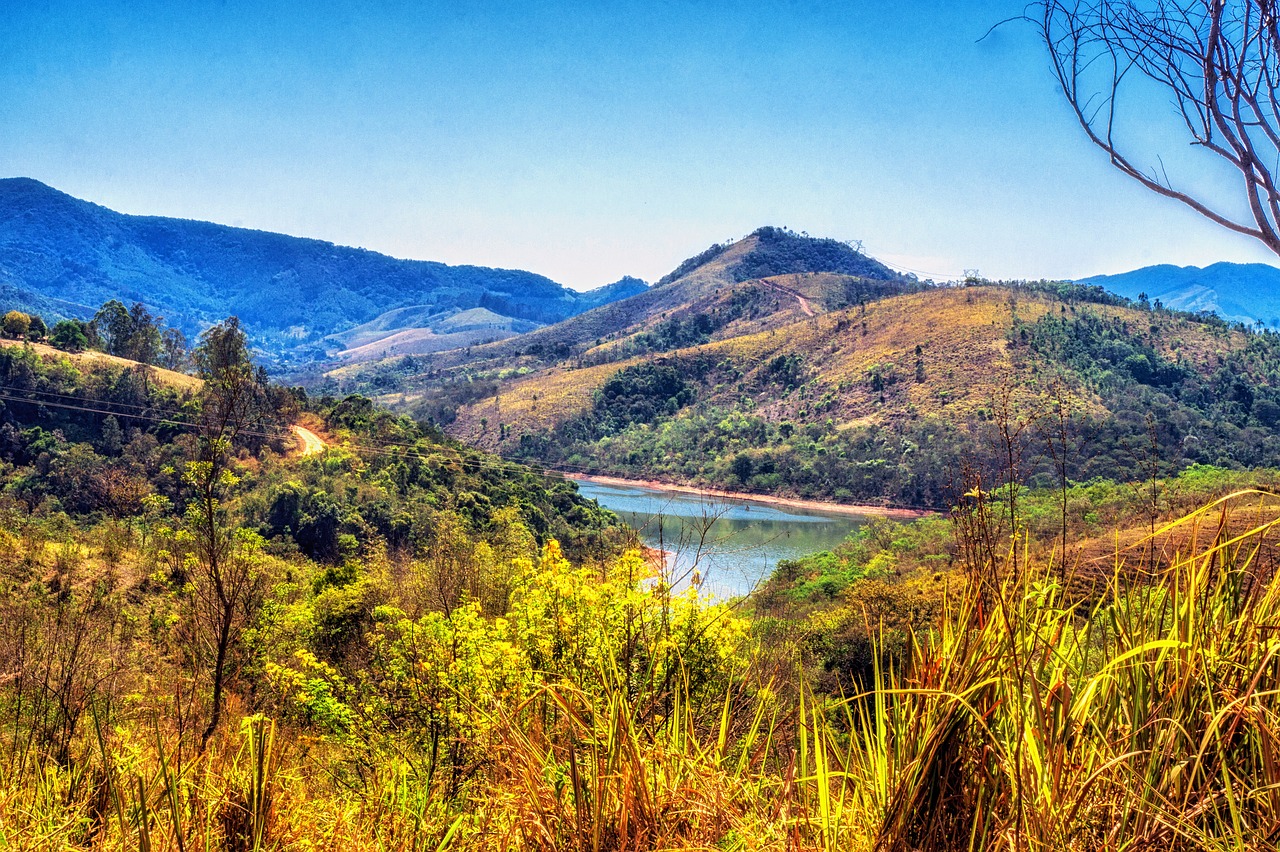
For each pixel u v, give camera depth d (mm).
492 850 2539
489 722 2861
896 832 1709
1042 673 1737
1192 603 1746
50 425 54969
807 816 1852
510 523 35531
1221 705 1672
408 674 6559
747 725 2838
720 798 2020
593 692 2992
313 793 4293
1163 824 1479
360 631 14469
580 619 5828
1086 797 1562
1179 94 1986
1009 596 1784
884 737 1840
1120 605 1915
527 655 6203
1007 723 1766
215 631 9172
